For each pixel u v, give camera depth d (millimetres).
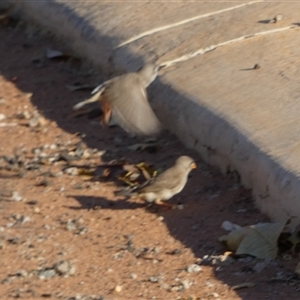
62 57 23094
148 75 13477
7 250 15008
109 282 14031
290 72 18688
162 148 18641
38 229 15719
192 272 14266
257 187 16125
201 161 17938
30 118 20391
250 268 14297
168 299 13492
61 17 23359
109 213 16312
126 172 17766
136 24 21672
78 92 21547
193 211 16281
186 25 21219
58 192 17141
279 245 14836
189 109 18188
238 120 17141
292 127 16609
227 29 20672
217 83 18641
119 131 19625
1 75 22609
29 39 24469
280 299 13367
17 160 18438
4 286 13930
